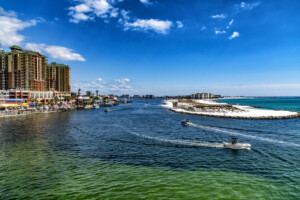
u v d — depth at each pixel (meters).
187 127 53.19
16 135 43.34
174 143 35.06
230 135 41.75
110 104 195.38
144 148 31.89
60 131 48.47
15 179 20.03
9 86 150.00
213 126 54.69
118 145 33.97
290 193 16.81
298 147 31.83
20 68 145.00
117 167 23.44
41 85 156.88
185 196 16.36
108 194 16.84
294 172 21.53
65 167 23.45
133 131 47.56
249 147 31.52
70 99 179.75
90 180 19.78
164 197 16.22
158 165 24.03
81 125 59.06
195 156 27.47
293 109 129.50
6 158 26.89
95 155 28.19
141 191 17.33
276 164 24.12
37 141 37.34
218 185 18.42
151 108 156.25
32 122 65.69
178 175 20.92
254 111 100.69
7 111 89.06
